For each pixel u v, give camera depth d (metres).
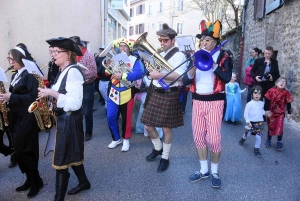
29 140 2.71
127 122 4.06
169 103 3.27
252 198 2.80
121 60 3.78
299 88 5.61
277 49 7.09
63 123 2.46
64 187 2.52
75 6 7.90
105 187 3.02
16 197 2.81
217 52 2.82
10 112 2.71
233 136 4.91
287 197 2.82
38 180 2.89
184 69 3.17
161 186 3.05
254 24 9.59
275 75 5.43
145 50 3.13
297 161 3.76
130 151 4.12
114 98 3.99
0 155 3.95
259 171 3.43
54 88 2.47
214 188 3.00
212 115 2.89
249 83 6.61
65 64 2.52
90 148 4.26
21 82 2.69
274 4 7.13
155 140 3.69
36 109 2.64
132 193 2.90
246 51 10.76
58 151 2.46
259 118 4.02
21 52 2.78
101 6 9.38
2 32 5.77
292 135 4.93
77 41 4.32
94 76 4.46
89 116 4.61
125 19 17.58
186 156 3.92
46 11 6.76
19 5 6.05
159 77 3.13
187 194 2.88
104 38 9.68
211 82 2.87
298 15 5.80
